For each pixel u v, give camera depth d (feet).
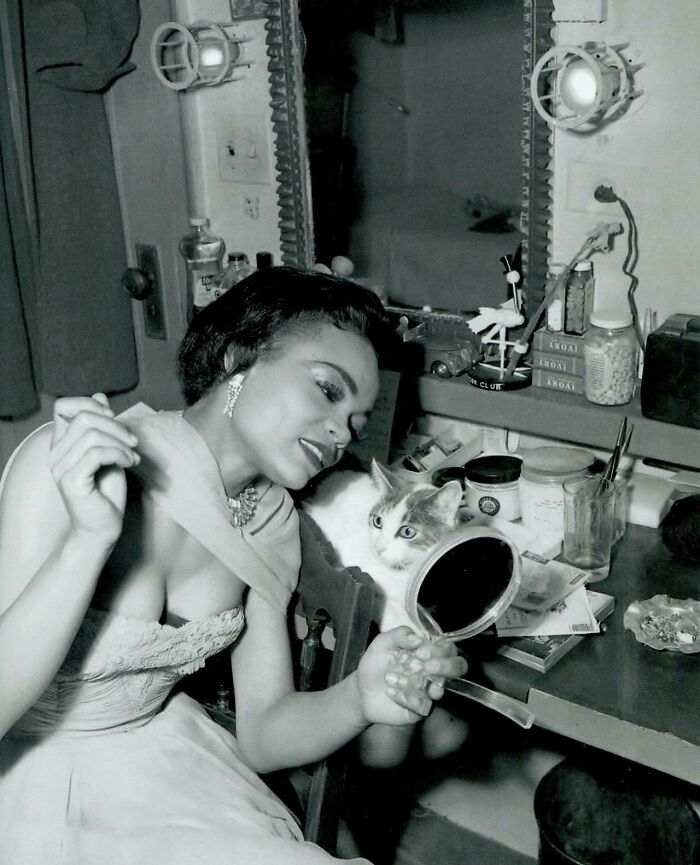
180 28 5.40
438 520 4.13
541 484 4.58
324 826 3.64
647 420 4.62
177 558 3.57
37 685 3.00
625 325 4.60
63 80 5.68
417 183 5.16
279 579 3.71
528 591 4.07
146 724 3.74
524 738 5.90
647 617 3.95
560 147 4.83
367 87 5.12
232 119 5.79
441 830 5.89
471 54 4.77
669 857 4.93
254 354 3.28
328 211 5.53
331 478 4.47
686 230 4.65
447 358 5.16
